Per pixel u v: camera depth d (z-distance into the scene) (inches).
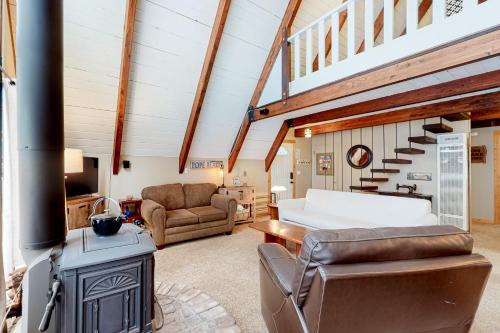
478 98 141.0
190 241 154.1
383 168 216.4
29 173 50.2
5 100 90.7
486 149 215.5
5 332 60.2
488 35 73.7
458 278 40.6
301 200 173.9
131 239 60.7
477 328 70.7
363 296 37.8
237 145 202.4
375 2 173.8
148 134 166.6
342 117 171.3
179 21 124.3
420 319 42.3
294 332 47.1
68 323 50.6
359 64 108.1
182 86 150.6
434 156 185.0
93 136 151.6
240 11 135.6
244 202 203.9
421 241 41.2
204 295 88.4
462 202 162.4
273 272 59.6
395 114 182.9
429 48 86.2
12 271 86.4
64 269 49.0
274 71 158.1
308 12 160.7
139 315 58.2
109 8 108.1
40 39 50.4
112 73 127.4
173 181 191.3
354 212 145.3
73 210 126.3
